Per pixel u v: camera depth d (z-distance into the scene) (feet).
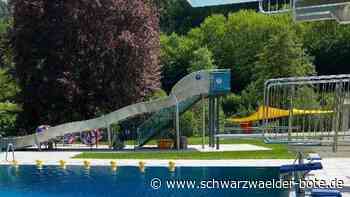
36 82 104.63
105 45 105.09
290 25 204.13
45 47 103.86
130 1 108.37
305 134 31.99
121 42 105.29
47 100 103.91
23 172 57.67
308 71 179.11
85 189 46.91
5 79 114.83
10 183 51.01
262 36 202.28
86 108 107.55
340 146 31.14
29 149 84.48
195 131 111.34
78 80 104.68
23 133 108.47
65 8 103.30
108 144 88.07
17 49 104.88
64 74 101.45
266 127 33.45
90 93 106.63
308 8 26.55
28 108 107.45
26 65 104.83
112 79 107.14
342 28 204.74
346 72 204.03
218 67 204.74
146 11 110.73
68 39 104.27
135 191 44.57
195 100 85.10
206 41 211.61
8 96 114.32
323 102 31.68
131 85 107.86
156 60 114.62
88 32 104.88
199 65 190.80
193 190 42.96
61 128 82.99
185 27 241.96
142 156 67.21
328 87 31.55
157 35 116.98
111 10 106.32
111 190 45.85
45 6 103.76
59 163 62.34
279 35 175.32
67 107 105.91
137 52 107.24
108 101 107.96
